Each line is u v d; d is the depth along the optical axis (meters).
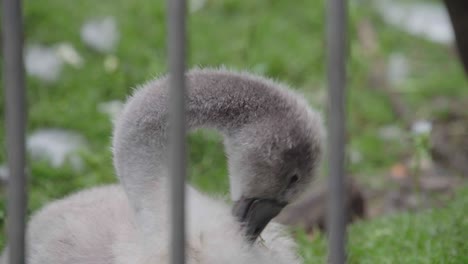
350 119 9.26
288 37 10.62
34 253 5.00
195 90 4.29
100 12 10.52
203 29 10.49
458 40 6.13
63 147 8.16
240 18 11.02
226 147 4.44
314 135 4.28
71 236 4.77
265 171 4.27
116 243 4.48
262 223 4.38
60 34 10.02
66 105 8.83
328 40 3.03
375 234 5.90
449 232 5.69
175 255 3.20
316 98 9.30
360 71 10.11
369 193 7.78
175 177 3.14
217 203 4.56
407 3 12.10
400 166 8.20
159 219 4.34
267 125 4.25
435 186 7.65
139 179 4.43
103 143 8.26
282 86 4.50
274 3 11.45
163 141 4.41
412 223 6.05
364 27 11.02
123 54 9.55
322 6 11.36
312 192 6.80
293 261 4.69
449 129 9.01
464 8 5.94
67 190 7.27
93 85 9.17
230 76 4.40
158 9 10.59
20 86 3.11
